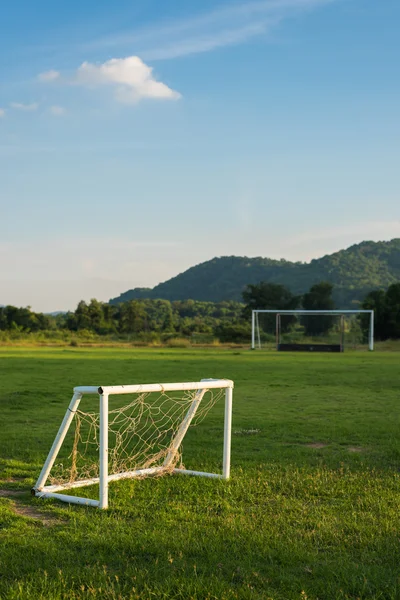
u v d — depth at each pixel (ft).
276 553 16.49
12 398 51.70
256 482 24.41
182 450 31.53
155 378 70.90
